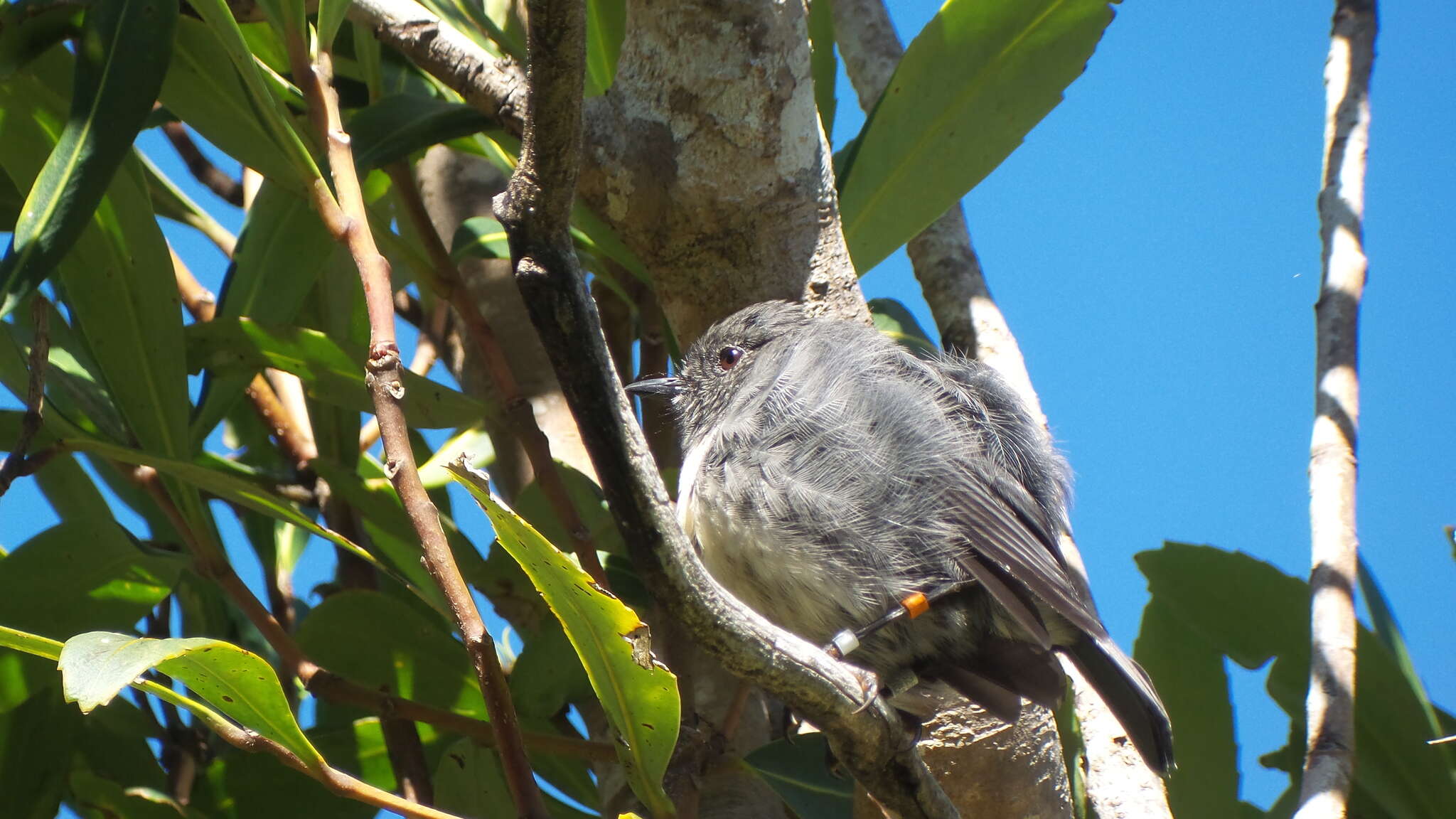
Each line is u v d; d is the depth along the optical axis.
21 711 6.47
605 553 7.07
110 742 7.08
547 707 6.72
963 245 8.24
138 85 5.54
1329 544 6.24
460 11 7.30
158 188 8.32
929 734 6.32
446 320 9.12
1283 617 7.80
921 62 7.02
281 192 6.98
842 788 6.19
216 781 6.89
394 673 6.91
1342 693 5.85
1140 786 6.45
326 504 7.44
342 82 7.66
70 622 6.35
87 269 6.12
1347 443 6.51
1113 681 6.46
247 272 6.98
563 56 3.47
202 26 5.92
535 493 6.99
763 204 6.36
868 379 6.41
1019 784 6.33
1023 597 6.29
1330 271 7.05
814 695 4.47
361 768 7.01
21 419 6.20
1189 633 7.91
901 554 6.20
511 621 7.23
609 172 6.20
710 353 6.98
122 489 8.22
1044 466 7.12
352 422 7.68
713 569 6.37
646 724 4.57
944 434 6.45
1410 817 7.13
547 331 3.74
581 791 7.09
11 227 7.24
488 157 7.96
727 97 6.14
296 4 5.46
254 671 4.48
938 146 7.12
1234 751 7.70
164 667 4.48
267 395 7.70
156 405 6.27
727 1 6.08
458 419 6.57
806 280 6.55
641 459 3.89
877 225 7.24
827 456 6.21
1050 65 7.01
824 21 8.16
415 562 7.22
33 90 6.39
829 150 7.11
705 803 6.56
